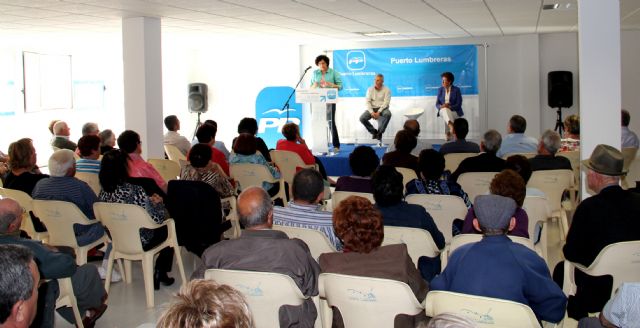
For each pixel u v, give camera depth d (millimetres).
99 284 3912
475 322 2379
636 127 11797
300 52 13109
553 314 2549
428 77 12414
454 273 2650
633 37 11648
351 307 2717
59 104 12367
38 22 8125
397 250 2795
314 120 9805
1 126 11039
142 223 4445
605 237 3146
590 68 4996
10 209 3113
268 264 2840
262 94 13336
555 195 5730
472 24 9891
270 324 2848
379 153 10148
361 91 12766
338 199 4773
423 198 4461
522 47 12078
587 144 5047
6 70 11141
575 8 8000
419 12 8117
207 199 4949
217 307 1348
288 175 7418
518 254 2551
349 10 7738
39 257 3084
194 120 13805
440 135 12430
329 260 2820
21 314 1924
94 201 4742
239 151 6570
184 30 9797
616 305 2115
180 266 4863
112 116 13711
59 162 4609
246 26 9375
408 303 2602
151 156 8180
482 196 2643
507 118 12320
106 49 12781
